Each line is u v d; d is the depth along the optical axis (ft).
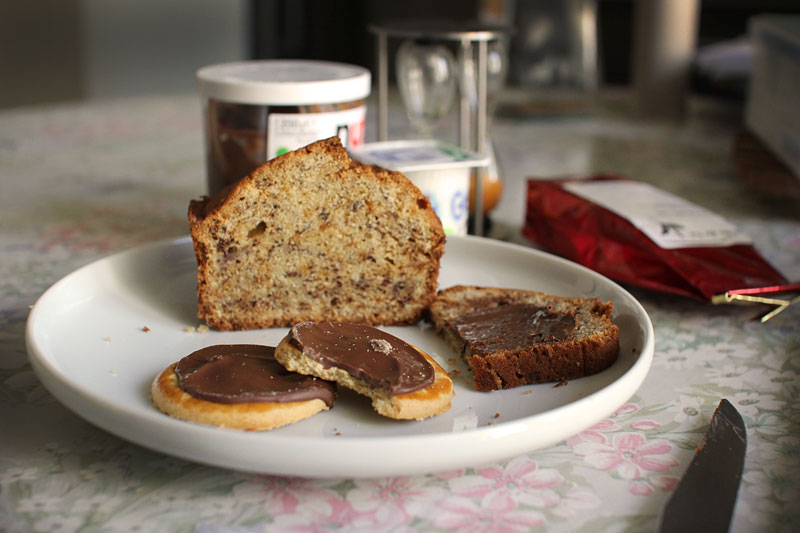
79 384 1.24
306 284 1.58
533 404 1.37
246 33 5.70
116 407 1.20
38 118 3.07
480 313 1.55
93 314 1.53
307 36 5.57
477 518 1.19
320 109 1.72
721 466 1.22
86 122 3.04
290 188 1.53
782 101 2.31
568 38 3.23
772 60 2.39
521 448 1.21
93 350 1.45
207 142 1.79
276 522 1.18
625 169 2.50
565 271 1.66
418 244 1.57
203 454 1.18
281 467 1.18
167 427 1.18
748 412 1.38
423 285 1.59
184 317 1.57
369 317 1.60
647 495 1.23
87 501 1.20
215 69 1.82
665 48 3.20
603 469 1.27
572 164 2.55
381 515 1.20
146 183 2.33
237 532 1.17
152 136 2.83
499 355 1.39
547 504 1.21
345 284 1.59
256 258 1.55
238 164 1.74
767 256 1.90
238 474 1.25
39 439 1.30
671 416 1.37
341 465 1.17
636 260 1.76
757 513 1.20
